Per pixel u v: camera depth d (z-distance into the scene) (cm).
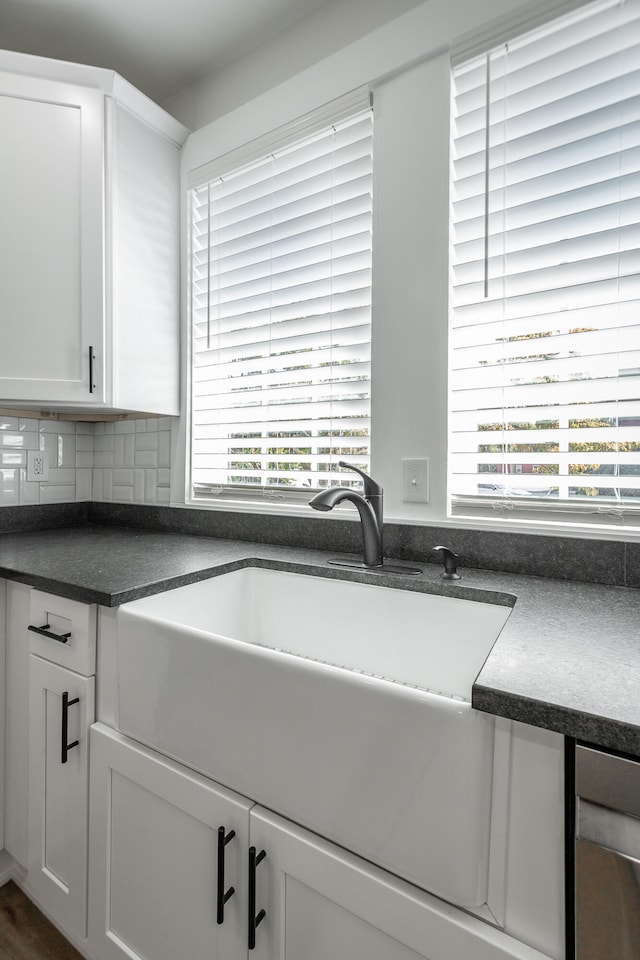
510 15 112
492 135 118
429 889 59
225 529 164
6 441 181
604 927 50
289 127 149
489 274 119
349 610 116
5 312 143
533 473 116
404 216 129
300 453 153
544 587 102
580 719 51
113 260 154
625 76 102
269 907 72
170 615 108
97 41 160
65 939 113
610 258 105
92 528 191
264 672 73
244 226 164
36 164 146
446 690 102
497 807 58
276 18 152
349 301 142
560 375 112
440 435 125
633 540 102
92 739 98
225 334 169
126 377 159
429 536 125
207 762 79
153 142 169
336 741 66
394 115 131
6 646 122
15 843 119
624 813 50
